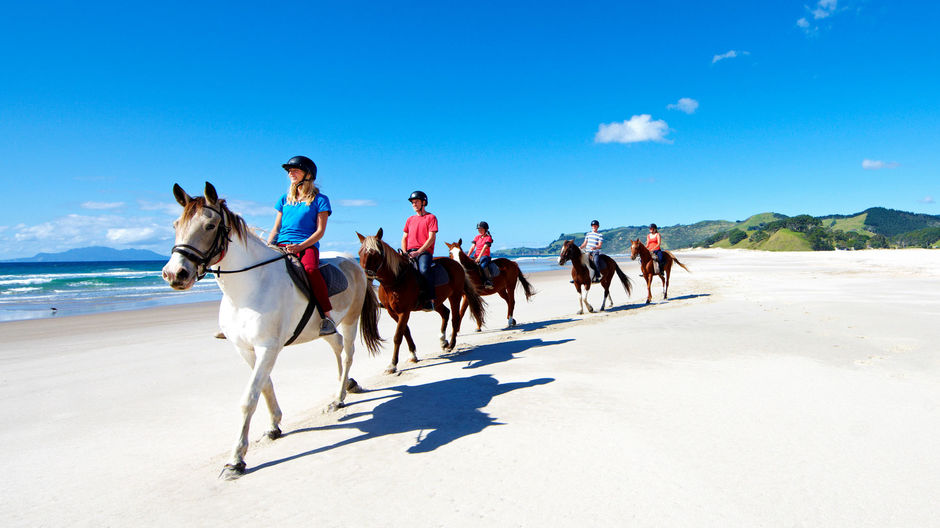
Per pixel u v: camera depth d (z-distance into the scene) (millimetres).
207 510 2986
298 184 4770
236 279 3795
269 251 4160
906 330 8023
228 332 3980
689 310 11320
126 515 2965
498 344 8164
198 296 22219
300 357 7609
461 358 7203
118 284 31797
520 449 3664
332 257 5434
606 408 4520
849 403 4496
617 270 12898
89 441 4258
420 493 3064
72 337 10289
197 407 5199
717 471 3197
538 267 56531
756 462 3314
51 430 4551
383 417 4609
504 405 4742
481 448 3725
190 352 8312
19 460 3869
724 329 8547
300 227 4715
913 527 2516
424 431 4168
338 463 3602
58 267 95812
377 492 3109
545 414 4418
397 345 6621
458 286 7848
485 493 3020
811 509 2709
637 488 3002
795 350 6773
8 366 7461
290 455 3822
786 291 15344
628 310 12273
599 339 8008
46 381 6445
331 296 4844
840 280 19734
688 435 3816
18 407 5285
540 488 3051
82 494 3264
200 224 3475
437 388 5523
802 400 4609
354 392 5613
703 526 2566
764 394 4824
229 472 3436
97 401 5465
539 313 12445
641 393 4961
